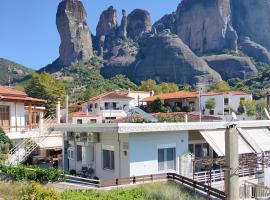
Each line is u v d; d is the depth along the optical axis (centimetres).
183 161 3125
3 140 3688
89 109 9619
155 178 2791
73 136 3491
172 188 2570
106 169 3098
